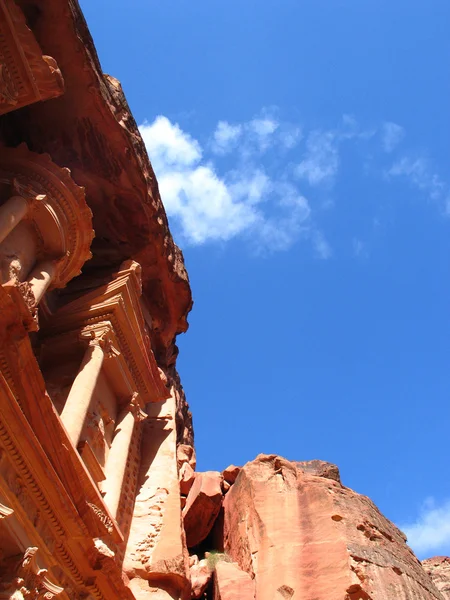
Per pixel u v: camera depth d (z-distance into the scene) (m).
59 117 19.86
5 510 10.83
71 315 19.52
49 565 12.26
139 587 16.97
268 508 22.19
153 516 19.41
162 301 26.27
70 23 17.94
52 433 12.59
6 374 11.88
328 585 18.23
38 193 16.33
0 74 13.73
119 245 23.83
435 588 20.56
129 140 21.02
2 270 14.73
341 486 23.58
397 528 23.09
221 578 19.86
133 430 21.14
